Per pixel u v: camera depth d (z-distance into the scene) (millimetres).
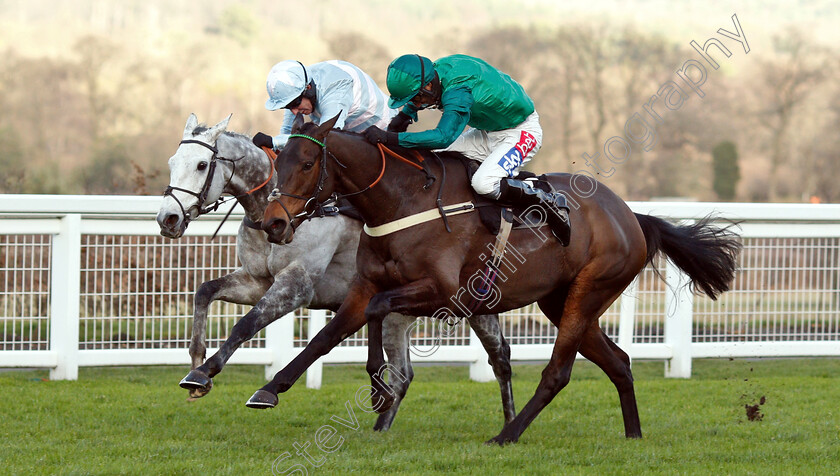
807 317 12148
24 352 10352
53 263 10484
